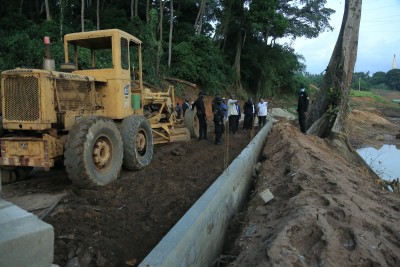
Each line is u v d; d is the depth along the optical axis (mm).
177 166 7539
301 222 3406
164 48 26578
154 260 2471
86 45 7578
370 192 5418
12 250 1426
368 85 99750
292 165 6020
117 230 4137
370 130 26641
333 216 3703
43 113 5406
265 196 4641
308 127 14133
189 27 29953
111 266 3438
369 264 2908
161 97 9953
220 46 35312
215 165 7754
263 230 3633
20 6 25844
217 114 10797
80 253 3545
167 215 4680
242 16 32562
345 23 13625
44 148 5469
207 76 26984
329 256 2904
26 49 17281
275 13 32031
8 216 1629
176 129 10875
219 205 4234
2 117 5645
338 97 13336
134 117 7066
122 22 26750
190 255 3082
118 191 5574
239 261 3059
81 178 5340
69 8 27141
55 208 4664
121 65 7082
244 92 33875
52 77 5578
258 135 10344
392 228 3689
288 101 40562
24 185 6008
